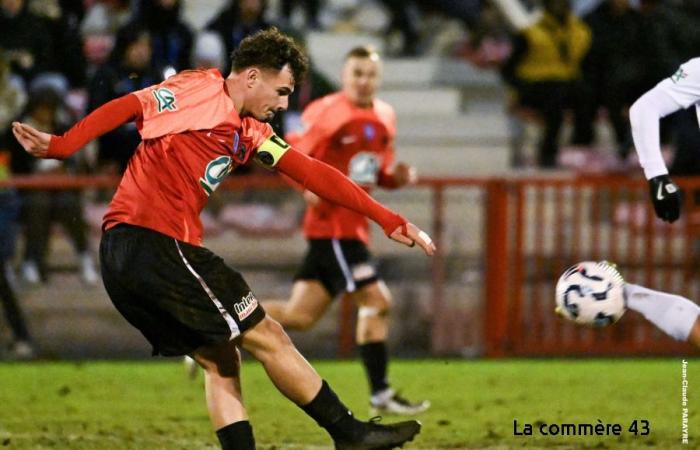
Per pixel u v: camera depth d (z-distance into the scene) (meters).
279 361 19.00
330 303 28.94
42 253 37.19
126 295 18.55
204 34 42.81
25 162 40.44
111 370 34.88
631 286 20.08
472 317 38.69
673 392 31.06
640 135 20.91
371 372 28.41
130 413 27.61
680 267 38.56
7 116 40.47
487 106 53.19
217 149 18.41
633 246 38.53
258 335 18.91
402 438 19.53
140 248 18.31
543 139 48.22
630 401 29.55
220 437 18.97
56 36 44.81
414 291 39.00
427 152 49.78
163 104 18.28
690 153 41.56
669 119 48.53
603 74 48.75
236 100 18.69
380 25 56.47
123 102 18.19
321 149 28.31
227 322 18.45
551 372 35.00
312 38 53.03
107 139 41.28
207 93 18.47
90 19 51.94
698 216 38.47
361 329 28.48
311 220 28.59
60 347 37.59
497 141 50.25
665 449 23.42
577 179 38.22
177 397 30.02
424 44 56.22
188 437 24.59
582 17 51.75
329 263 28.42
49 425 25.94
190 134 18.30
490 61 54.78
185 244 18.45
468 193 38.47
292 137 28.72
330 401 19.25
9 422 26.28
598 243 38.53
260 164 19.27
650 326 38.78
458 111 51.81
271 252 38.44
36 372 34.38
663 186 20.64
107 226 18.75
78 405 28.72
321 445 23.59
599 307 19.75
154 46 41.81
